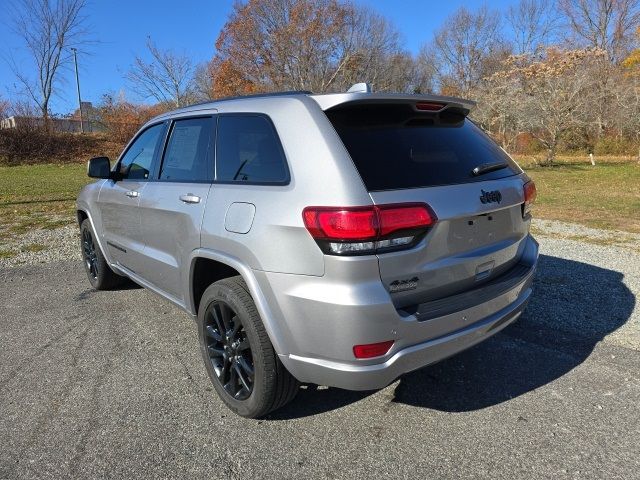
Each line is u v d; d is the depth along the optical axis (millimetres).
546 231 7926
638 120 26750
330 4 33469
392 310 2344
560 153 29750
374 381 2400
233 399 2957
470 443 2707
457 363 3574
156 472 2521
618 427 2811
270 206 2568
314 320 2398
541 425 2844
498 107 24469
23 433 2844
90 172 4266
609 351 3697
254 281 2621
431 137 2852
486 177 2889
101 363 3668
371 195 2342
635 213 9602
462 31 45625
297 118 2670
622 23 41594
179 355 3779
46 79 34312
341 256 2303
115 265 4680
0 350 3910
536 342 3867
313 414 2998
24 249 7312
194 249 3111
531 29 45438
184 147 3541
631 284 5148
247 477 2486
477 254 2754
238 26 34031
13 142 31141
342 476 2480
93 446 2723
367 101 2619
